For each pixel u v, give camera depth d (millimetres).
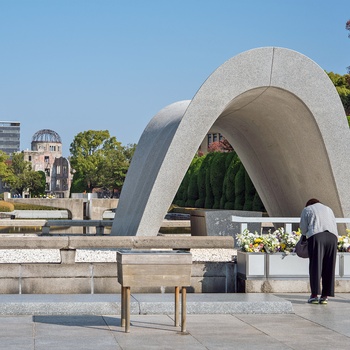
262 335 6797
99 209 33375
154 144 13617
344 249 10219
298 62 12406
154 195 12070
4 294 9008
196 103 12078
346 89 39188
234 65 12164
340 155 12719
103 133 96188
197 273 9812
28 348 6004
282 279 9711
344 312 8289
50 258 9773
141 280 6918
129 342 6352
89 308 8016
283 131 13859
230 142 17000
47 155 144000
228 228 14281
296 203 15016
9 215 34312
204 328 7172
